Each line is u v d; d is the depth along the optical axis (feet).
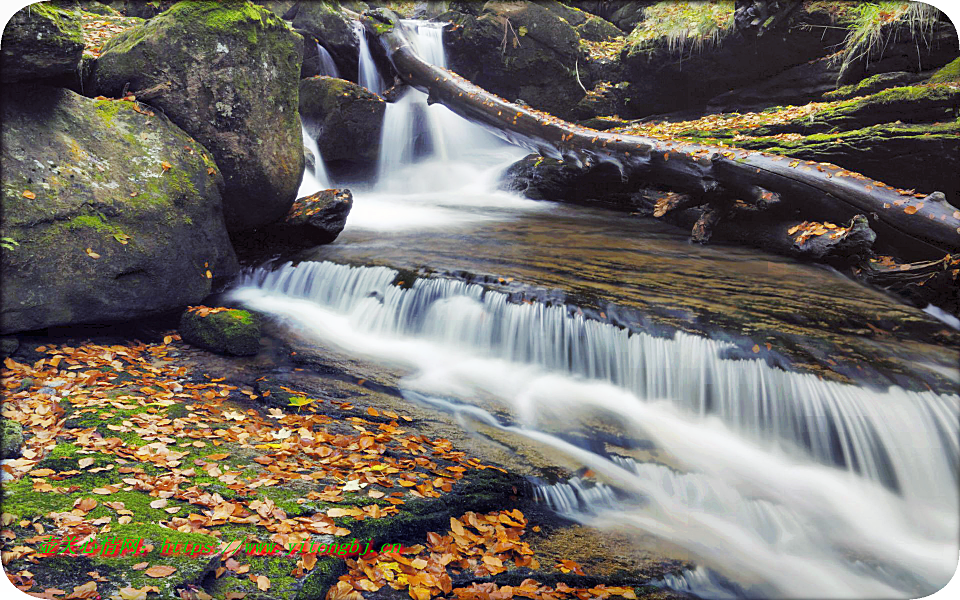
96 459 12.17
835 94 31.37
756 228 25.82
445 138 40.32
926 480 14.58
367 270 21.97
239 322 19.01
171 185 19.63
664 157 26.76
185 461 12.62
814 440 15.35
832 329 17.54
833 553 12.79
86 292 17.75
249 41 21.40
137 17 35.50
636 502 13.56
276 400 16.26
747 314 18.06
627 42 41.27
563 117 42.09
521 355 18.70
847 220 22.93
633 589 11.35
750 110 36.01
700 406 16.53
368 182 37.42
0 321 16.35
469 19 40.88
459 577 10.84
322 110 34.99
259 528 10.71
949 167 25.16
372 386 17.39
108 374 16.57
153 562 9.45
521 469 13.94
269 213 23.29
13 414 13.65
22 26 16.14
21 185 16.63
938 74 28.02
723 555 12.41
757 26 33.45
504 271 21.03
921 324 17.80
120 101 19.72
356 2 46.09
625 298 18.94
